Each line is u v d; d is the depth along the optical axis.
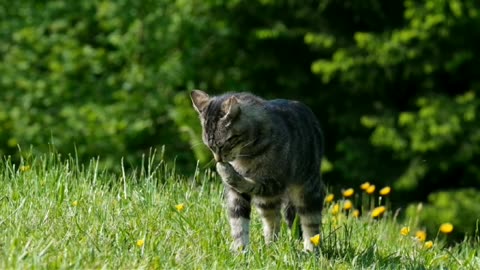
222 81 18.64
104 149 18.02
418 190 17.66
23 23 20.42
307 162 7.70
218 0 18.62
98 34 21.20
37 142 18.25
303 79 18.42
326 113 18.62
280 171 7.24
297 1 18.36
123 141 18.06
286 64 18.70
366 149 17.73
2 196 7.42
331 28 18.34
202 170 16.25
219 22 18.83
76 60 19.47
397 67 17.72
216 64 19.08
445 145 16.80
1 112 18.72
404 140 16.95
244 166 7.24
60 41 20.03
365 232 8.17
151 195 7.98
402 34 16.98
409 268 6.94
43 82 19.17
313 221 7.79
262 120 7.17
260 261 6.53
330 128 18.64
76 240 6.31
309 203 7.77
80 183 8.13
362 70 17.55
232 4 18.39
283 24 18.17
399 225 10.23
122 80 19.75
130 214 7.32
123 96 18.83
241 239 7.20
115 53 19.52
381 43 17.22
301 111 7.99
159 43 19.39
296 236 7.55
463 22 16.94
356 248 7.41
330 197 9.30
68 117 18.86
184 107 17.88
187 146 17.98
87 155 18.02
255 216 8.17
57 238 6.29
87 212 7.18
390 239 8.65
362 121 17.23
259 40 18.67
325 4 17.73
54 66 19.39
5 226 6.45
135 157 17.94
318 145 8.08
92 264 5.71
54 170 8.19
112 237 6.56
